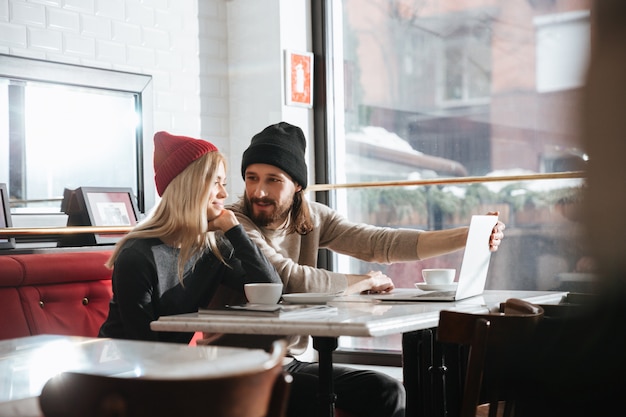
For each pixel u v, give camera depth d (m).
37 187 3.59
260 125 4.53
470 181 4.11
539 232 3.95
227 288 2.65
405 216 4.40
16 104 3.54
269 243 2.90
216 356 1.35
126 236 2.45
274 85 4.48
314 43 4.66
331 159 4.66
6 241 3.29
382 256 3.00
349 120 4.64
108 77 3.88
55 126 3.67
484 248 2.62
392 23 4.48
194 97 4.38
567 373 0.80
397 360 4.37
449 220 4.25
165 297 2.41
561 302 2.79
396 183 4.35
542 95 3.98
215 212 2.56
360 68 4.59
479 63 4.18
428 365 2.55
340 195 4.62
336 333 1.76
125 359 1.34
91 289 2.99
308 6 4.65
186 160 2.51
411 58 4.42
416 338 2.58
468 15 4.22
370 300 2.46
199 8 4.43
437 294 2.56
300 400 2.38
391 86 4.48
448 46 4.29
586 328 0.74
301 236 3.02
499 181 4.05
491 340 1.74
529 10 4.02
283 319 1.85
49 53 3.68
